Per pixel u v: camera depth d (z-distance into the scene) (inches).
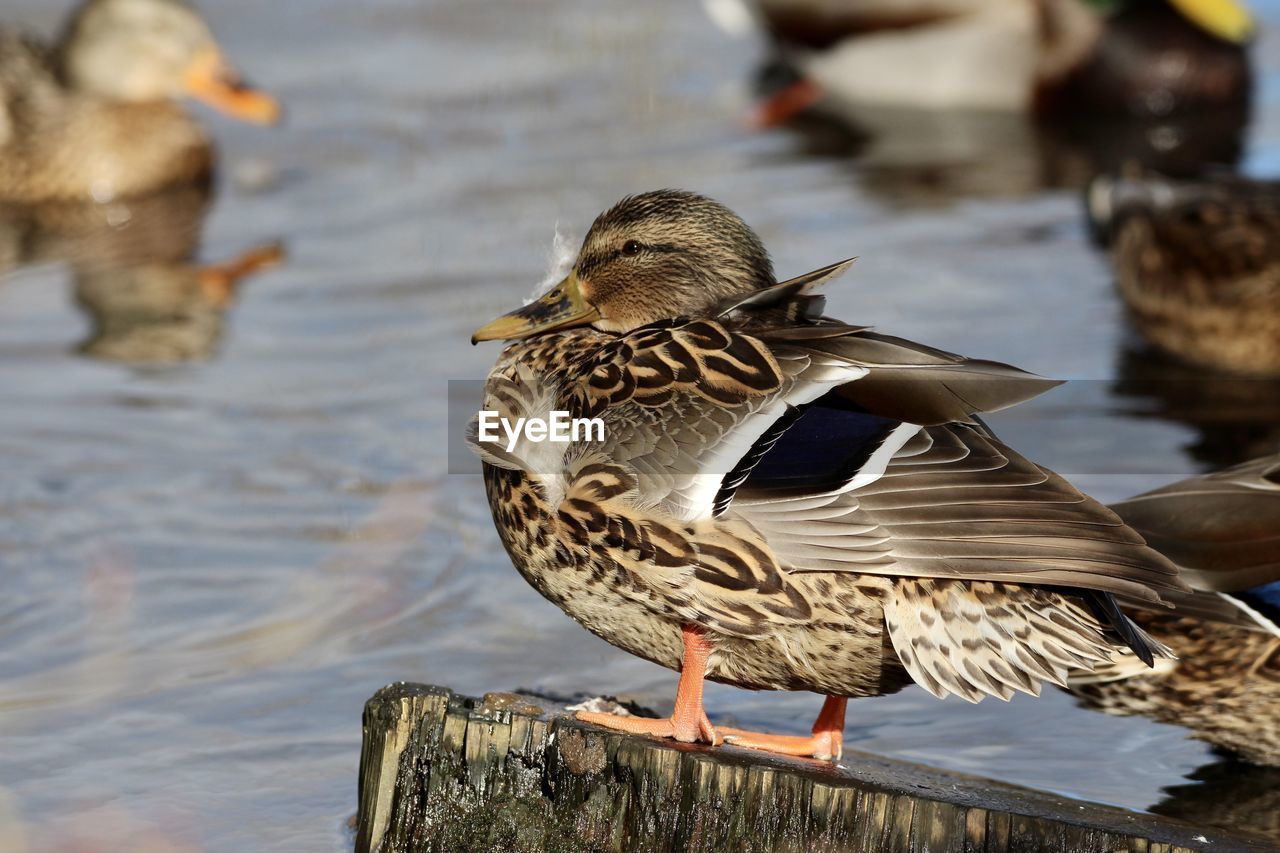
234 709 374.3
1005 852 274.2
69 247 713.0
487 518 471.5
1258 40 935.0
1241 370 577.3
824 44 900.0
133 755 355.3
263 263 674.2
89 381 564.4
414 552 450.6
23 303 639.8
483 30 944.9
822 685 313.7
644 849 290.0
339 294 636.1
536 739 297.1
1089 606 289.4
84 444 516.7
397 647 402.6
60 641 405.4
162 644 403.9
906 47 892.0
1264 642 352.5
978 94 882.1
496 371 342.6
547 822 295.7
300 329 606.2
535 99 849.5
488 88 863.1
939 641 290.8
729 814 284.8
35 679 387.9
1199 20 852.6
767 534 292.5
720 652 314.5
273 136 815.7
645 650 321.7
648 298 359.6
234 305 631.2
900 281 634.8
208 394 552.7
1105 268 650.2
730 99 868.6
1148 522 354.6
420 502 479.5
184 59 815.1
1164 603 304.5
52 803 335.6
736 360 302.8
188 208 757.9
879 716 379.9
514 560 327.0
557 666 393.7
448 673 390.6
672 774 287.9
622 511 302.4
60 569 441.4
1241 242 573.9
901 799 277.4
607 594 312.7
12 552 449.7
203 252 693.3
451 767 301.1
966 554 279.9
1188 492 356.5
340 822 330.0
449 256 663.1
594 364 319.0
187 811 333.1
